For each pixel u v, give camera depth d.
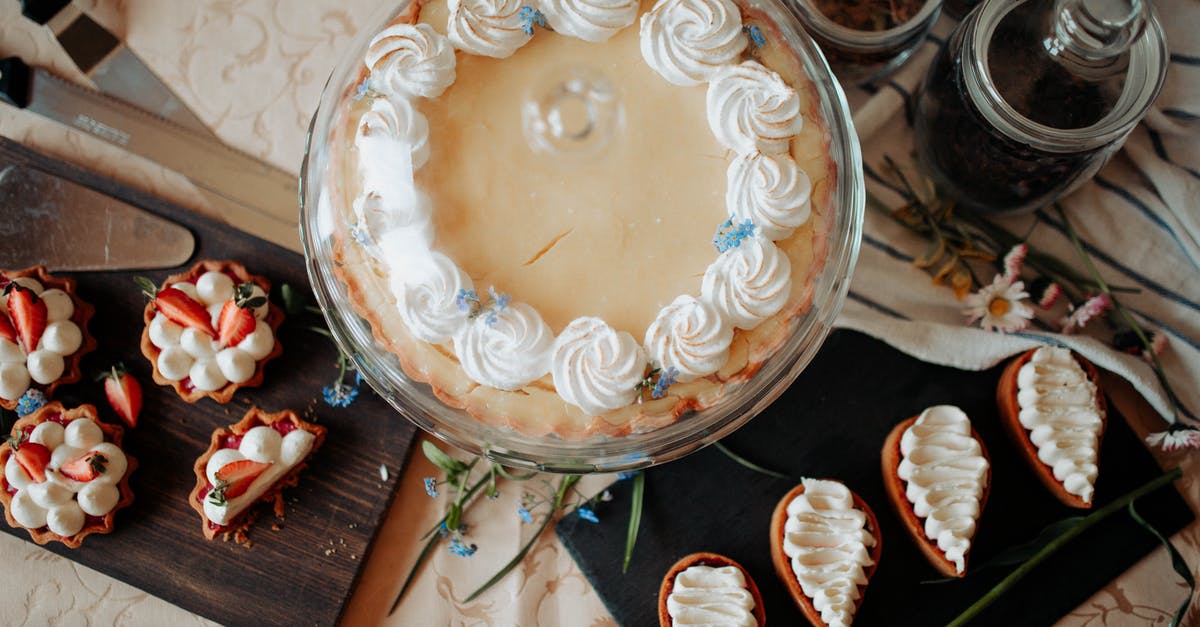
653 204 0.75
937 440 0.83
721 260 0.74
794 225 0.74
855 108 0.90
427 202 0.74
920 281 0.87
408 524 0.86
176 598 0.84
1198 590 0.83
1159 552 0.83
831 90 0.79
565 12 0.76
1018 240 0.88
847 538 0.81
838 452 0.85
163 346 0.84
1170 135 0.87
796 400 0.86
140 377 0.86
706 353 0.73
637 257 0.75
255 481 0.82
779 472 0.85
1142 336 0.84
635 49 0.76
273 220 0.88
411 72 0.75
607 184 0.75
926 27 0.85
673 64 0.75
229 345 0.84
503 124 0.76
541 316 0.74
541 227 0.75
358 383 0.85
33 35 0.90
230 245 0.87
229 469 0.81
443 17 0.77
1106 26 0.75
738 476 0.85
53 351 0.84
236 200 0.88
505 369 0.73
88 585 0.85
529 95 0.76
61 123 0.89
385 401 0.85
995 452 0.85
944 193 0.89
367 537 0.84
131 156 0.89
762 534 0.84
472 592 0.85
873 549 0.82
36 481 0.82
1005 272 0.85
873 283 0.87
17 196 0.87
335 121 0.78
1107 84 0.78
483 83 0.76
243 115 0.90
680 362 0.73
